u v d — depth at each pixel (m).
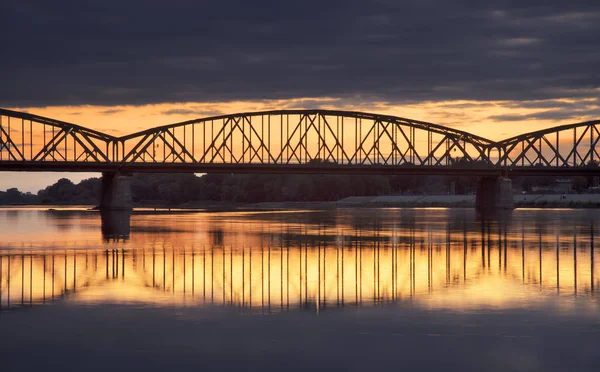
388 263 60.91
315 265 59.41
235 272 54.75
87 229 109.75
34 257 65.62
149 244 79.88
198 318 37.06
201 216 170.75
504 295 43.47
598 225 119.19
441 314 37.75
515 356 30.23
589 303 40.62
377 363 29.44
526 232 100.88
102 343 32.31
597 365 29.08
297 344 32.06
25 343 32.31
